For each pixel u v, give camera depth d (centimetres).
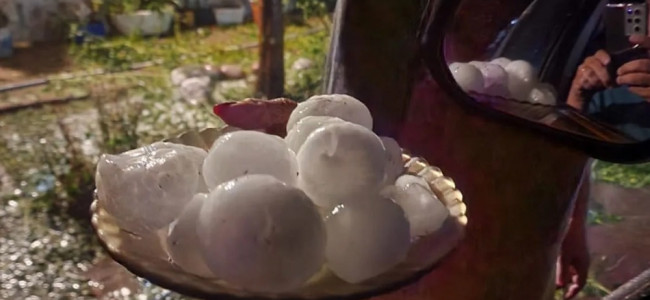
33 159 266
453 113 77
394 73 78
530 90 71
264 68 322
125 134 266
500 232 80
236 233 50
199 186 57
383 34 77
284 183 54
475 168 78
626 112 71
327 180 55
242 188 52
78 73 355
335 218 54
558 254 89
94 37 381
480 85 71
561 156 79
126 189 56
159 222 55
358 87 79
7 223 232
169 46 406
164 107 302
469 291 81
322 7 381
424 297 79
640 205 219
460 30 70
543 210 80
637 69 69
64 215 238
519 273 82
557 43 70
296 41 393
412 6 77
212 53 397
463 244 79
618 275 182
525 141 76
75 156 258
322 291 52
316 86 327
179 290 50
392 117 79
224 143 57
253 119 69
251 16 478
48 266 212
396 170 63
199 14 463
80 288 202
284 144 58
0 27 415
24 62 381
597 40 70
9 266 211
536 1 70
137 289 201
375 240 53
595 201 223
